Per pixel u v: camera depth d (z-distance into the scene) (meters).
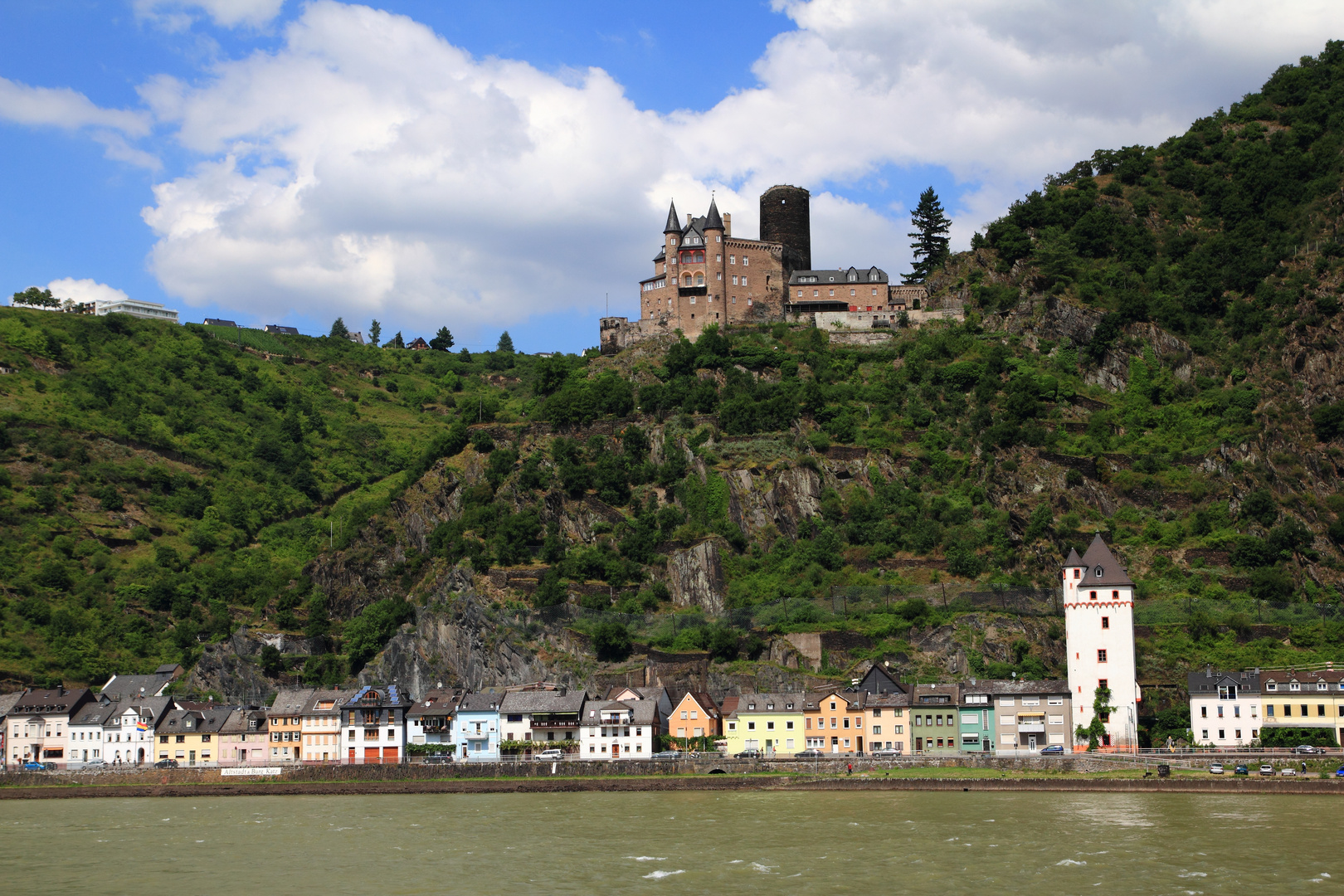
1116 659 199.75
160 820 171.00
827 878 123.88
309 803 187.00
